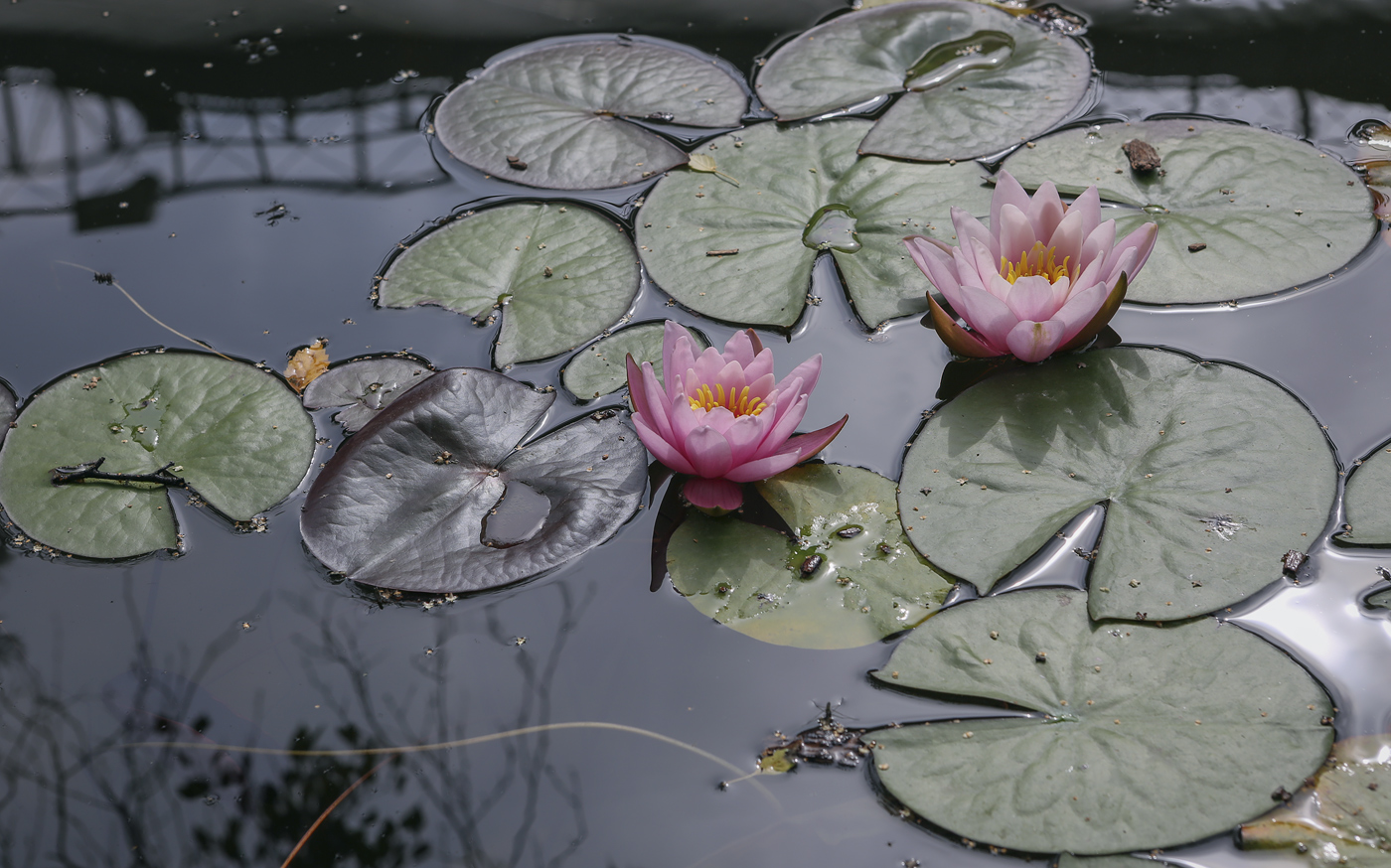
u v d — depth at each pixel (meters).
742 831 1.14
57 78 2.58
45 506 1.54
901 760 1.20
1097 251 1.62
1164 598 1.32
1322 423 1.52
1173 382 1.60
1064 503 1.45
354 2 2.84
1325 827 1.08
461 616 1.40
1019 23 2.48
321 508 1.50
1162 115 2.20
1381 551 1.34
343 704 1.30
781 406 1.49
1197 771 1.15
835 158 2.17
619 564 1.45
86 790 1.23
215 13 2.82
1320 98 2.22
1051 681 1.26
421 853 1.14
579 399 1.69
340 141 2.36
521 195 2.16
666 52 2.54
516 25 2.73
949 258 1.71
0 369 1.80
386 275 1.98
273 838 1.17
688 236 2.00
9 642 1.38
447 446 1.58
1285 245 1.83
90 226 2.14
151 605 1.43
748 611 1.38
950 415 1.61
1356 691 1.21
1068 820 1.12
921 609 1.36
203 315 1.91
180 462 1.61
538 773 1.21
